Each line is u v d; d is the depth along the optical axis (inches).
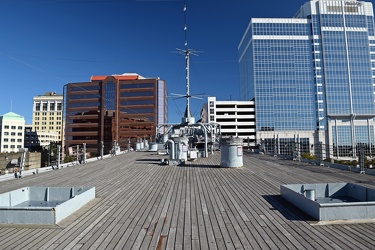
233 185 381.7
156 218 238.2
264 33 3489.2
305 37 3476.9
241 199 302.4
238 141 560.7
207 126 1031.6
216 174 477.7
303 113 3412.9
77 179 452.1
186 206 276.1
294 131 3390.7
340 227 209.8
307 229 207.6
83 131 4060.0
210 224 222.4
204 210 261.6
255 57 3474.4
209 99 3558.1
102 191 351.3
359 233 197.5
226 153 560.4
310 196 287.4
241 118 3513.8
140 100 4101.9
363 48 3435.0
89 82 4138.8
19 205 291.7
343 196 312.0
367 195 279.3
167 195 325.4
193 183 398.9
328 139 3289.9
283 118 3422.7
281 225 217.6
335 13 3457.2
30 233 203.5
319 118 3378.4
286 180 416.8
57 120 5644.7
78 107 4116.6
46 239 192.7
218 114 3533.5
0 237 196.7
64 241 189.2
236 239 191.5
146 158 794.2
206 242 186.9
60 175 497.0
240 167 555.8
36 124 5659.5
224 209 264.4
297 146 692.7
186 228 213.6
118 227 215.9
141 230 209.6
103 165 634.8
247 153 938.7
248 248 176.9
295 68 3459.6
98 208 269.6
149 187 374.0
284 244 181.8
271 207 268.7
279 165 592.7
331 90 3383.4
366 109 3361.2
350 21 3462.1
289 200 285.6
